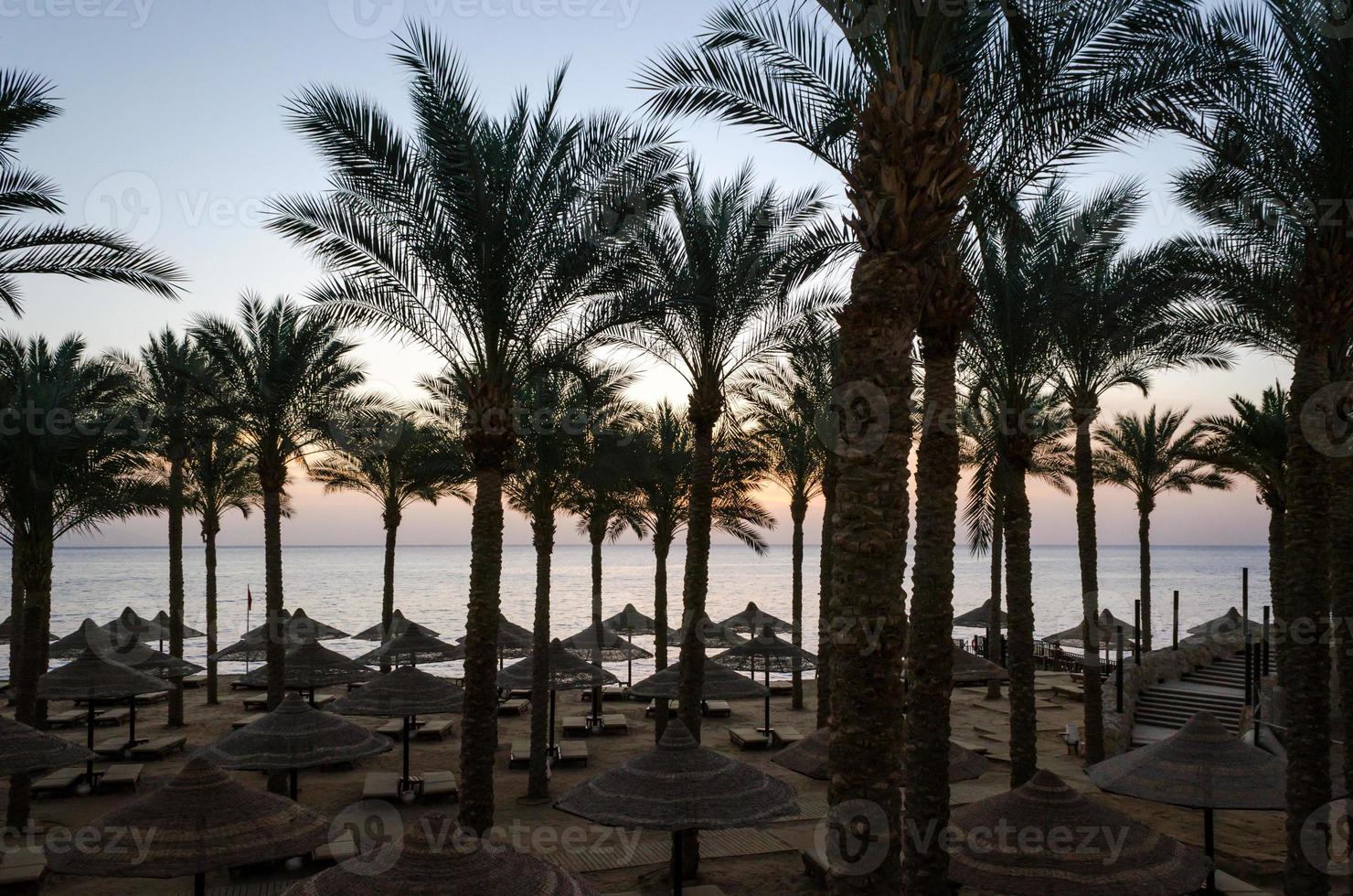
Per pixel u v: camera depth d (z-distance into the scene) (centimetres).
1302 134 1228
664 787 1261
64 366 2422
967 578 19775
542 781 2062
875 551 842
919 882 1116
